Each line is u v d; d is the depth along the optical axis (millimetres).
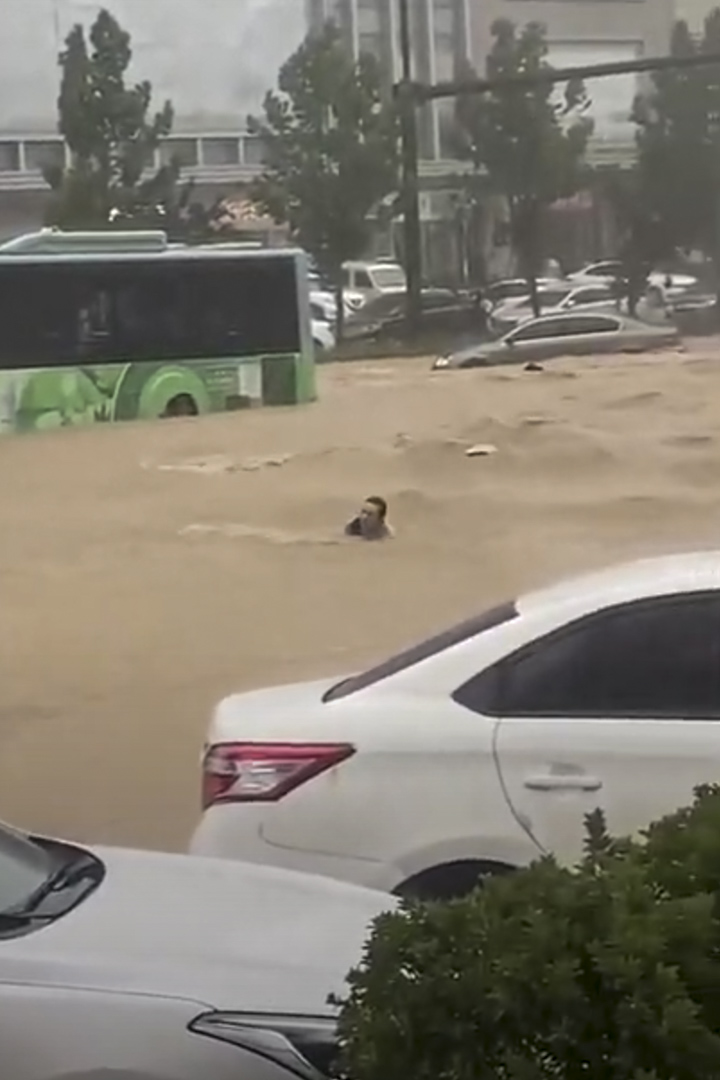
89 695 32500
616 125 168625
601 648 15234
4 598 43156
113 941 10781
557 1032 8227
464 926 8711
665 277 154125
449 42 199750
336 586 43969
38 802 25094
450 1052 8508
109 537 51656
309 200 145625
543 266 158125
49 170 158625
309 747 15453
